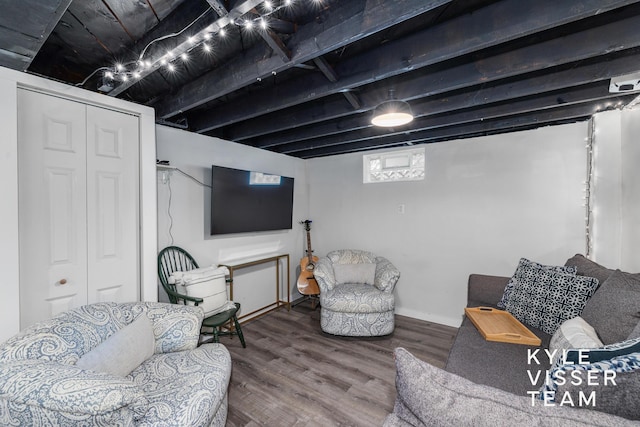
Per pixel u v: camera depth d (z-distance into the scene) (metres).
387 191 3.62
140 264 2.21
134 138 2.18
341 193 4.02
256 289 3.56
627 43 1.34
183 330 1.77
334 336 2.93
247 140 3.36
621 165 2.34
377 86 2.08
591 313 1.58
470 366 1.50
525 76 1.89
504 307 2.19
